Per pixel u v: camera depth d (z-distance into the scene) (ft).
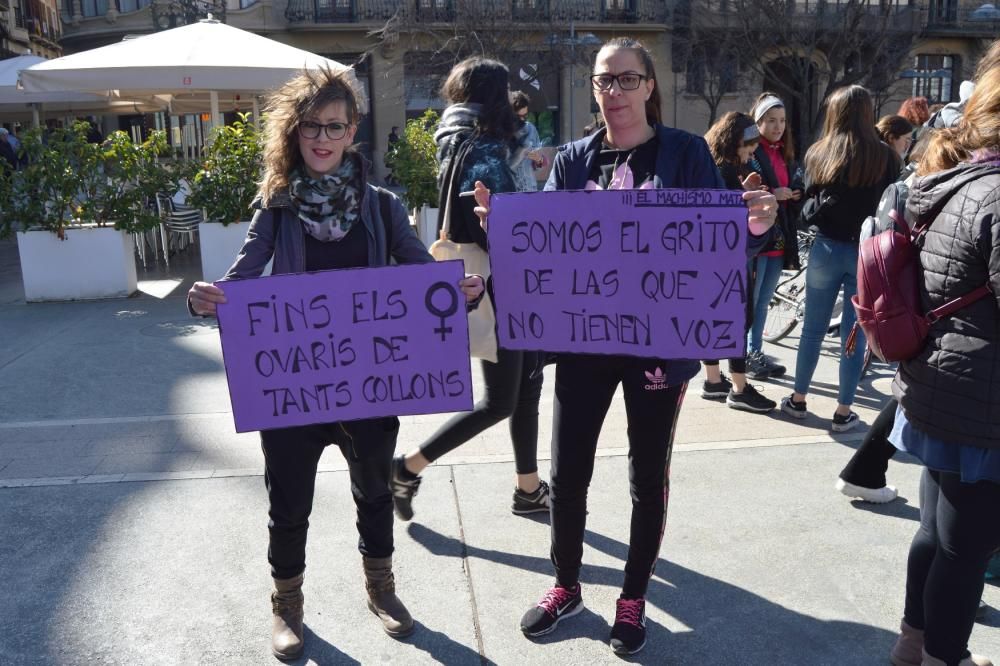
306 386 8.99
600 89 8.94
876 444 12.18
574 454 9.29
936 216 7.43
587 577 10.73
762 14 87.30
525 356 11.53
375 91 96.73
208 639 9.48
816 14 86.17
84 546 11.46
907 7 97.71
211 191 28.94
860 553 11.18
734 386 16.81
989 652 9.18
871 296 7.61
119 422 16.30
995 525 7.40
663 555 11.17
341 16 96.58
